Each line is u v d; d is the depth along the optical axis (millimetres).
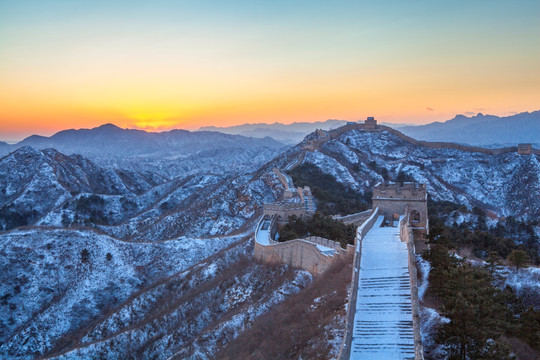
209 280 91688
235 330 63500
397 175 186000
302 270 67438
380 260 47406
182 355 62969
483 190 184750
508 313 42656
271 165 195500
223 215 144375
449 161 199000
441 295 42562
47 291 112188
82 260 119188
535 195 173500
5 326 104875
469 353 35781
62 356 78812
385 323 38625
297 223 86000
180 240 126188
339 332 41375
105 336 89750
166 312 81688
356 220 88312
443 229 57469
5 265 115875
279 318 54406
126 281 115875
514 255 56219
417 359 32812
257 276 75375
